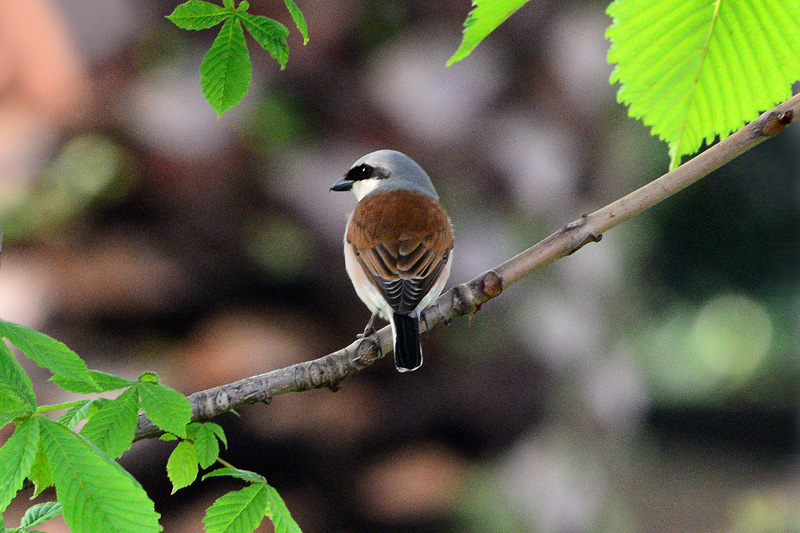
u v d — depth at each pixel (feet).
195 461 12.84
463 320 35.37
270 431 32.63
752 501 66.64
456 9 33.96
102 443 10.27
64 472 8.14
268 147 32.81
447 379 34.76
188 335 32.32
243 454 32.86
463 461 34.47
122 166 32.50
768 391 85.81
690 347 87.76
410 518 32.99
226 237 32.68
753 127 12.46
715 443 81.97
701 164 13.41
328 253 33.12
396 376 34.09
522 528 34.30
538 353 35.88
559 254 15.33
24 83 32.86
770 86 10.75
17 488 8.11
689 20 10.66
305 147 33.35
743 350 87.04
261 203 32.89
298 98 33.35
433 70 33.86
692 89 10.85
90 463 8.20
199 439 12.75
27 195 32.14
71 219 32.27
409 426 33.99
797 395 84.58
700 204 83.71
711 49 10.72
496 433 35.04
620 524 37.96
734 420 85.61
